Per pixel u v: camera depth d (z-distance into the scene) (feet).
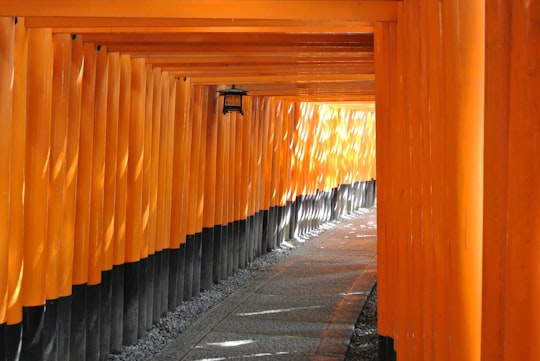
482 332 8.22
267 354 23.65
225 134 36.17
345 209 71.92
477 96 10.68
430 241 13.03
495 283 8.02
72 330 21.12
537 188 7.16
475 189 10.77
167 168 28.86
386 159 18.11
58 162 19.43
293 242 51.85
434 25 11.85
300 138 53.26
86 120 21.22
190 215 32.09
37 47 18.26
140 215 25.50
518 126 7.31
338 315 29.35
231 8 16.07
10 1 16.17
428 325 12.99
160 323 28.35
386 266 18.56
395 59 16.92
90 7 16.14
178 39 21.42
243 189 40.37
